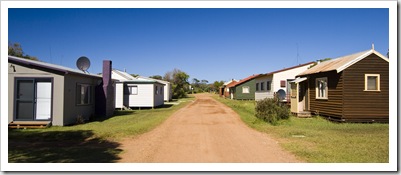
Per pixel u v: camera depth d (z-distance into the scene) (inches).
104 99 673.6
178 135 394.3
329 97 581.6
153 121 534.3
